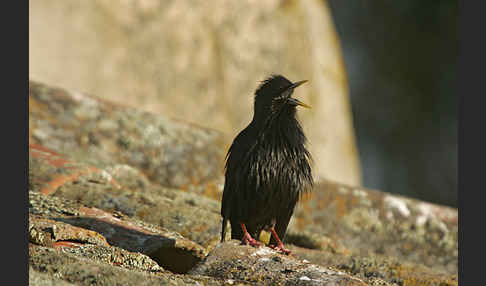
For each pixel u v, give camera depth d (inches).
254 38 788.6
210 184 500.1
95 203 365.4
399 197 514.3
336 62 906.7
